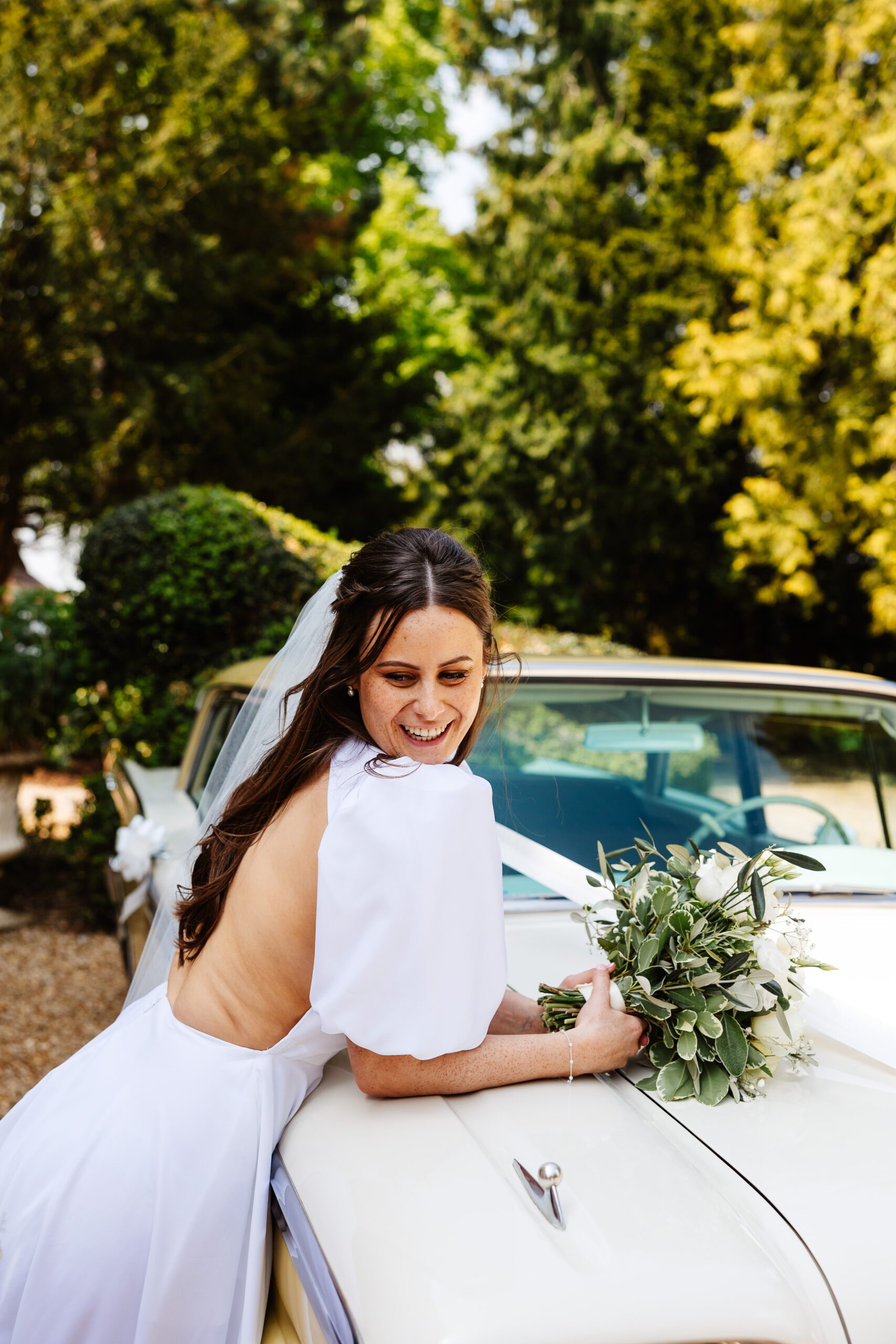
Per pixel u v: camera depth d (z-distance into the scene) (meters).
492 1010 1.40
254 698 2.04
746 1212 1.20
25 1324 1.46
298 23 15.40
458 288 19.91
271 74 14.98
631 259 14.54
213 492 6.03
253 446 14.78
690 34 14.48
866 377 11.32
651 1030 1.55
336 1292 1.15
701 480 15.15
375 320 16.70
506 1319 1.04
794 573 12.62
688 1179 1.25
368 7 16.56
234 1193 1.46
